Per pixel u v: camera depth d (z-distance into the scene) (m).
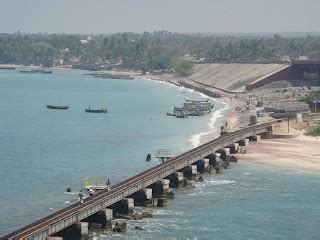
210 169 198.38
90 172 196.88
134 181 159.50
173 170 178.12
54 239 122.12
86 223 131.50
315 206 161.00
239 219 148.62
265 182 185.38
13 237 116.94
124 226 137.62
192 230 139.50
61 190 172.88
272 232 140.25
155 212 152.75
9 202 159.88
